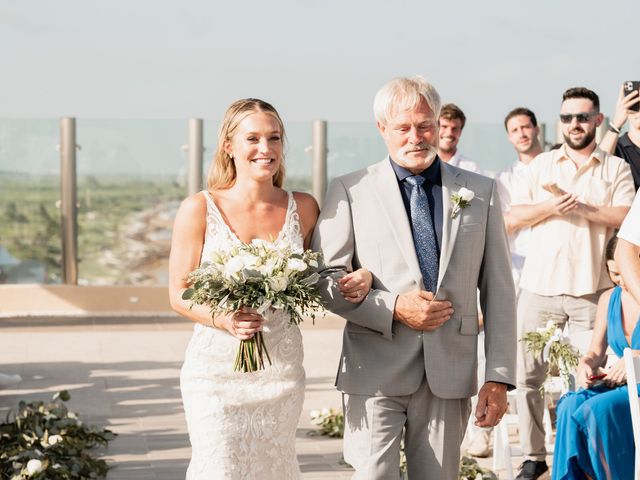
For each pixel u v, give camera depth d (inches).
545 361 251.4
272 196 184.1
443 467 174.9
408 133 172.2
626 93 278.5
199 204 181.0
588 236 258.1
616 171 265.1
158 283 588.4
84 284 582.6
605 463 197.2
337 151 585.3
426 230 175.0
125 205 583.5
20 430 280.2
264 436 180.2
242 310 171.2
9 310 571.2
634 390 187.6
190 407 180.7
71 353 454.9
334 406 353.7
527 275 264.1
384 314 170.2
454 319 173.6
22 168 576.1
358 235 175.9
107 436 303.4
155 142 584.7
